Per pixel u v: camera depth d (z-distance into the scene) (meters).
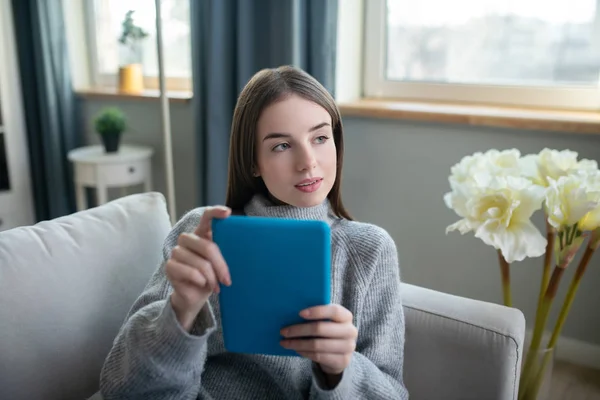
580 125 1.56
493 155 1.19
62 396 0.92
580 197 1.00
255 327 0.69
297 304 0.67
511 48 1.85
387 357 0.90
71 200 2.78
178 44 2.51
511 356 0.94
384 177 1.95
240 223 0.65
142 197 1.15
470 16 1.89
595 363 1.76
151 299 0.87
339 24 1.93
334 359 0.68
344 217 1.02
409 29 2.01
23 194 2.67
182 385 0.75
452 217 1.85
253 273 0.66
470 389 0.97
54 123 2.62
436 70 2.00
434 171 1.85
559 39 1.77
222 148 2.02
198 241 0.67
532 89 1.82
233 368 0.89
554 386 1.69
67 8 2.69
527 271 1.78
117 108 2.64
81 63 2.81
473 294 1.89
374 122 1.92
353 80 2.08
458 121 1.73
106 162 2.29
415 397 1.02
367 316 0.92
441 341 0.98
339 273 0.92
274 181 0.85
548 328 1.82
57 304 0.92
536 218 1.71
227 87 1.97
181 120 2.46
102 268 1.00
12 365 0.86
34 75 2.62
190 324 0.71
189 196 2.53
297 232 0.64
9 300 0.87
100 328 0.98
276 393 0.87
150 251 1.09
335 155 0.88
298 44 1.79
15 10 2.54
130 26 2.56
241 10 1.86
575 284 1.16
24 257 0.91
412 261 1.97
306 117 0.83
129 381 0.75
